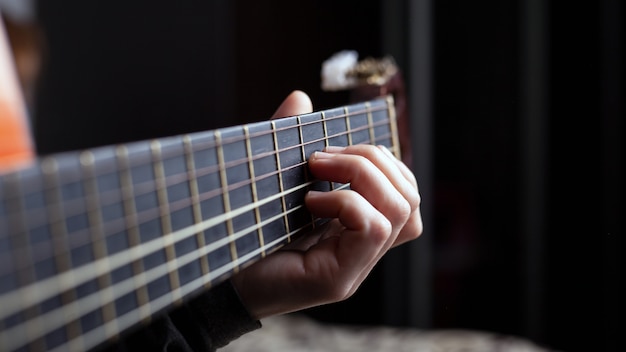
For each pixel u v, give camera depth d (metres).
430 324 1.53
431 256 1.52
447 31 1.49
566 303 1.43
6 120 0.73
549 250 1.44
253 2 1.62
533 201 1.45
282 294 0.53
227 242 0.43
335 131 0.52
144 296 0.39
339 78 0.67
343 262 0.51
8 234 0.34
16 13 1.42
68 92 1.54
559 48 1.39
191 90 1.65
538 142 1.43
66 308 0.36
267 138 0.46
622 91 1.32
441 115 1.52
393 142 0.60
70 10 1.51
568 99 1.39
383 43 1.50
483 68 1.48
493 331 1.53
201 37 1.63
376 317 1.54
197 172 0.42
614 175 1.33
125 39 1.59
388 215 0.51
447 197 1.53
